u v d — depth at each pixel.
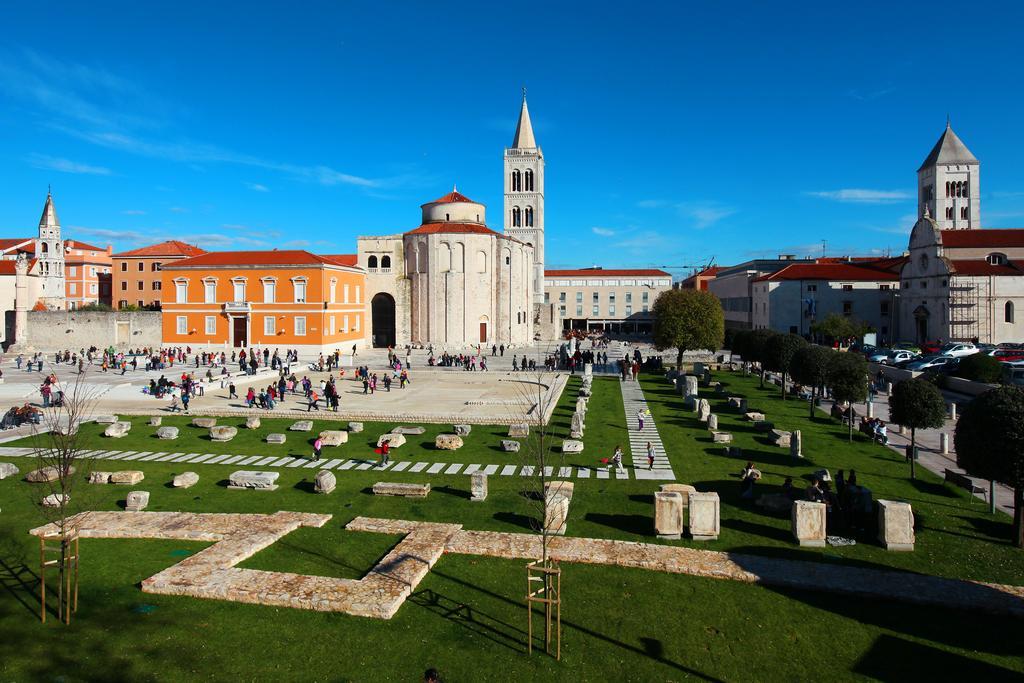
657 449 34.41
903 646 14.76
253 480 26.47
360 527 21.72
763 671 13.85
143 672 13.52
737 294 129.00
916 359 66.25
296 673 13.55
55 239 106.25
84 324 91.31
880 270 105.88
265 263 86.31
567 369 74.19
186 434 37.47
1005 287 81.62
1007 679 13.50
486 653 14.38
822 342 91.00
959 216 110.62
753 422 41.66
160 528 21.14
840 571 18.20
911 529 20.17
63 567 16.23
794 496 24.11
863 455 33.19
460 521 22.77
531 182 130.75
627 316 169.38
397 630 15.29
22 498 24.75
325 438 34.81
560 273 174.62
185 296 88.12
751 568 18.36
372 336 103.38
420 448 34.22
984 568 18.81
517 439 35.72
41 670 13.52
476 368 74.50
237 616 15.82
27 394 51.12
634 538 21.25
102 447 34.16
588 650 14.55
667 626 15.59
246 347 86.88
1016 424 19.69
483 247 99.94
